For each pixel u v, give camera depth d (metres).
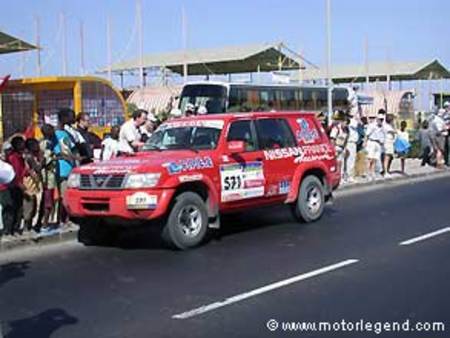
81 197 10.26
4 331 6.39
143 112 13.25
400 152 22.20
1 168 5.72
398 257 9.28
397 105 51.69
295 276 8.27
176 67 49.53
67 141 11.52
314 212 12.71
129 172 9.88
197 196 10.45
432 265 8.73
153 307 7.07
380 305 6.90
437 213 13.62
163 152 10.88
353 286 7.70
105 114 22.02
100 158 13.33
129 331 6.29
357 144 20.44
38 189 11.38
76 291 7.88
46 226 11.57
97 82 21.84
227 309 6.91
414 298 7.14
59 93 21.45
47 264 9.53
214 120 11.34
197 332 6.20
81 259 9.83
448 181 20.95
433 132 25.09
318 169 12.80
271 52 47.84
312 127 12.95
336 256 9.44
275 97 34.03
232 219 13.19
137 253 10.16
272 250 10.02
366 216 13.45
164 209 9.86
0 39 26.78
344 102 39.00
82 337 6.16
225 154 10.95
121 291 7.81
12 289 8.05
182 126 11.57
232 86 31.00
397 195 17.20
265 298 7.29
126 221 10.06
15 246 10.72
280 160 11.98
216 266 9.02
